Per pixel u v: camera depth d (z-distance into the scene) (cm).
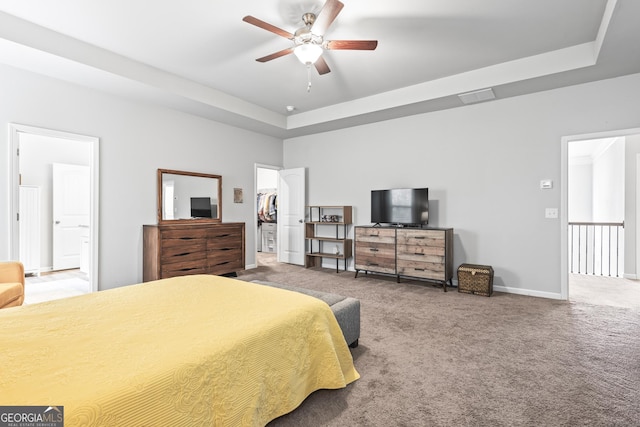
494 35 300
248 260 570
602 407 169
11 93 316
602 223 524
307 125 539
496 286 415
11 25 266
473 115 430
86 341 127
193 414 111
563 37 304
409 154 486
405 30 291
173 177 454
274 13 269
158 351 119
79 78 343
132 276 411
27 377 100
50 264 557
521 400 175
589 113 357
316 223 563
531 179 391
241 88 433
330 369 175
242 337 138
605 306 345
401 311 329
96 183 376
